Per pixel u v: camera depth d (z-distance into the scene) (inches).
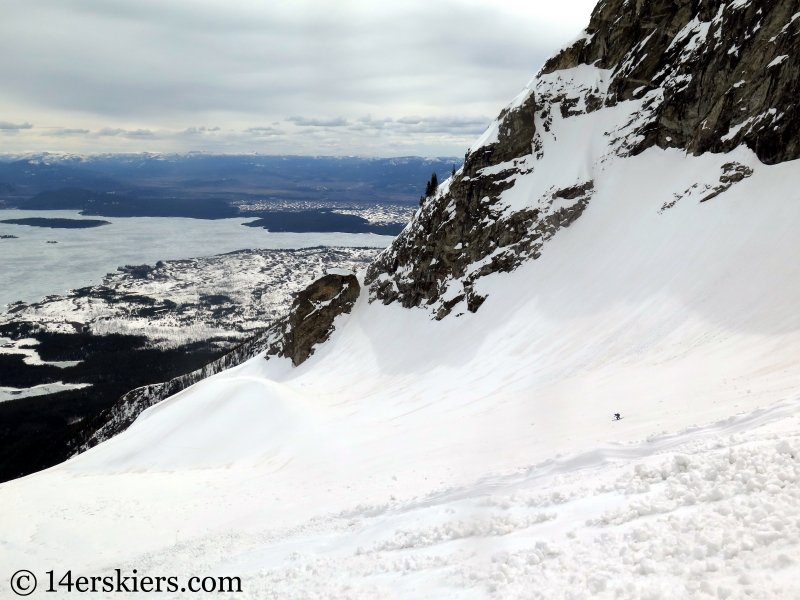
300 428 1978.3
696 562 354.6
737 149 2160.4
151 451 2057.1
